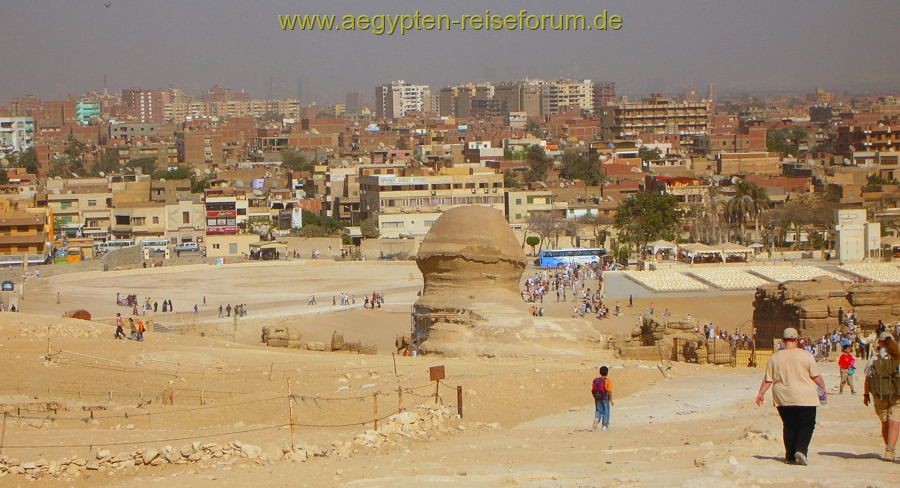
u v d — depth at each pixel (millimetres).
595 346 82000
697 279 173125
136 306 155375
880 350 38875
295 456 42344
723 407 57500
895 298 106312
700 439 44688
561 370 67500
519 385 62656
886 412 35625
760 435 40688
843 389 61750
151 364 72375
